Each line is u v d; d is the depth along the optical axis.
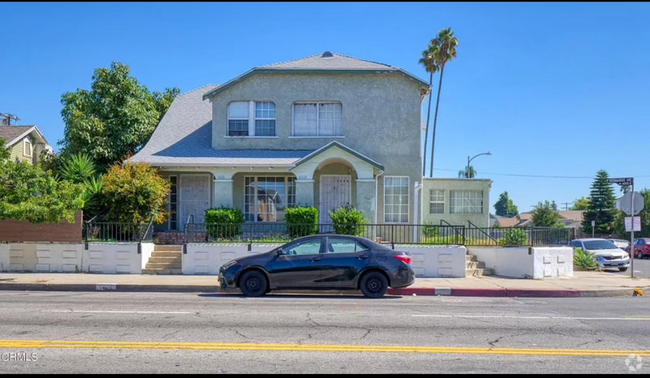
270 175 23.84
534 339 8.79
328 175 23.52
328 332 9.16
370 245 14.44
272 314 10.97
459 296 15.27
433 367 7.10
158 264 19.09
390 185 23.55
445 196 28.27
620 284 17.19
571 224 84.25
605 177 64.69
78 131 25.80
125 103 27.12
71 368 6.96
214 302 12.84
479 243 20.19
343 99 23.83
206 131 25.67
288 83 24.02
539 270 18.67
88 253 18.83
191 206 24.00
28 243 18.97
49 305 12.17
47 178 17.53
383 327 9.66
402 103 23.73
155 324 9.78
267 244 18.78
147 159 22.75
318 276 14.06
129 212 20.56
